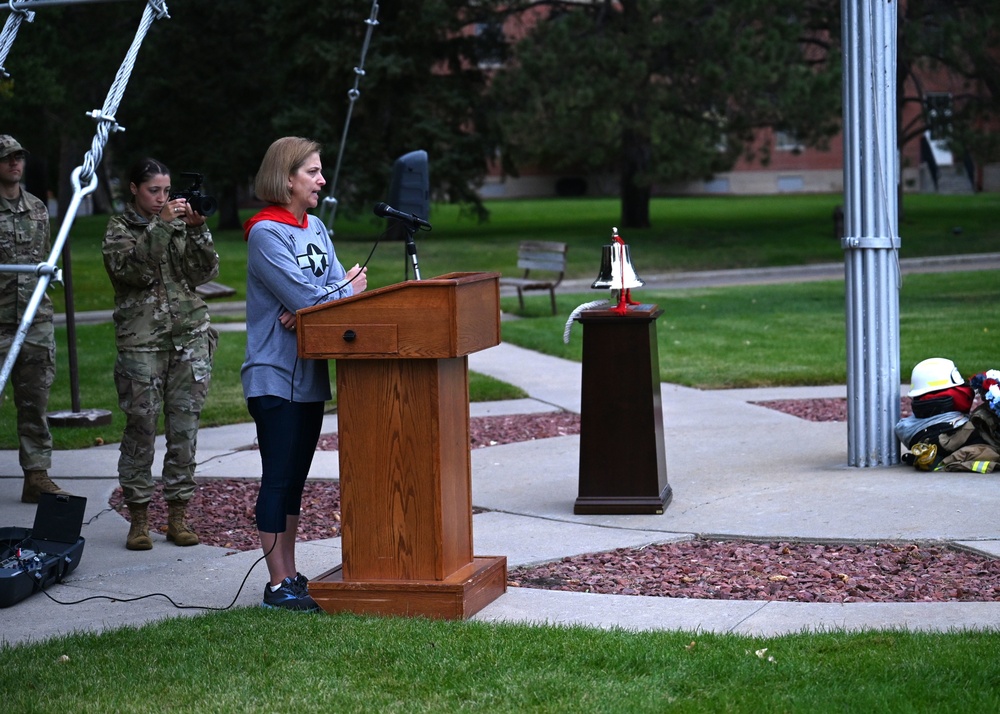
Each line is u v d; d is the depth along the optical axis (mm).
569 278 24516
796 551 5680
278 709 3760
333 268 4973
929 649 4129
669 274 25750
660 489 6484
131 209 5988
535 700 3793
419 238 32344
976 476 6832
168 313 6016
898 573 5266
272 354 4785
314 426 4902
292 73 31547
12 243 6723
